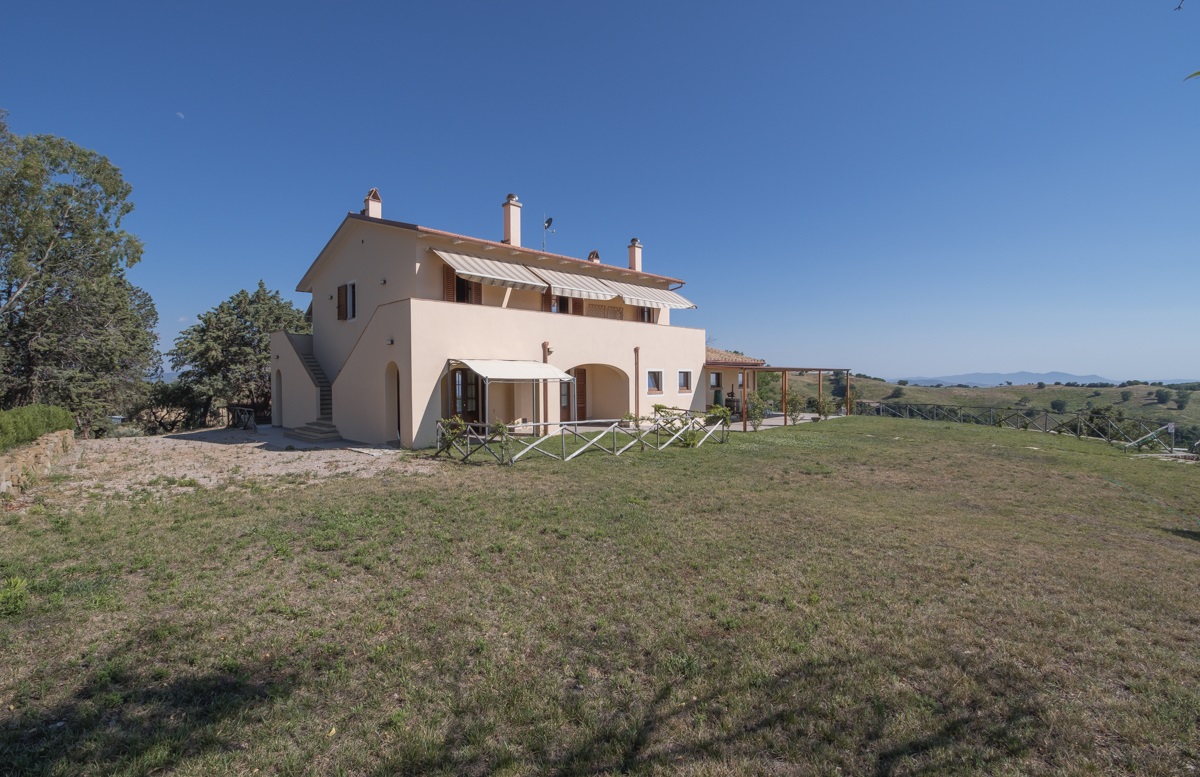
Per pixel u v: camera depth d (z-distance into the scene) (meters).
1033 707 4.18
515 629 5.45
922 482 13.63
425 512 9.77
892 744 3.80
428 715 4.15
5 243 28.38
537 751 3.78
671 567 7.11
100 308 32.41
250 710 4.20
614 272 29.30
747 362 35.16
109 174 31.67
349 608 5.93
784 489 12.20
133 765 3.62
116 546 7.91
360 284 24.00
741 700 4.30
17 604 5.66
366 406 20.33
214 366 36.19
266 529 8.66
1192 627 5.55
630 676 4.66
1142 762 3.62
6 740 3.84
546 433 22.91
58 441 16.45
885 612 5.81
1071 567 7.32
